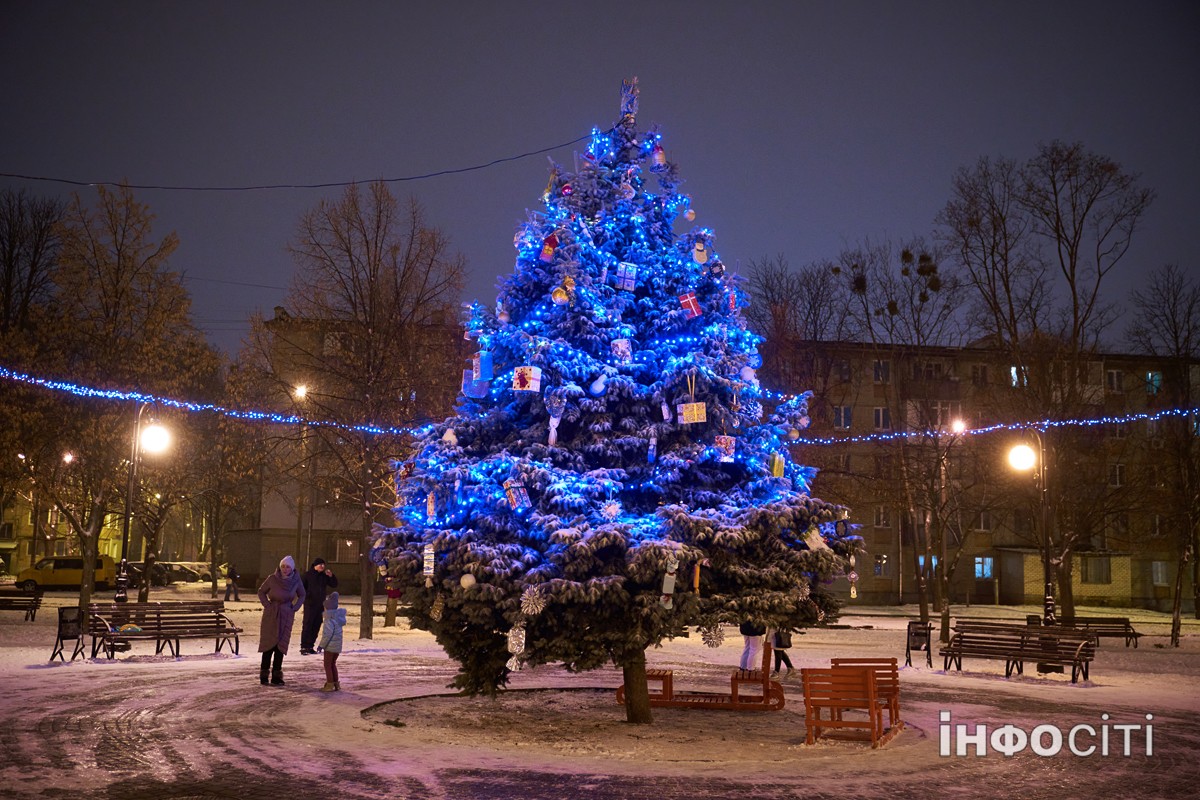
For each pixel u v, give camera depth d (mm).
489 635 12906
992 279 35406
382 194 29703
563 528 11719
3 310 42281
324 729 11750
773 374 42125
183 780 8906
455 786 9008
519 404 13578
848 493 43250
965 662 23656
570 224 13648
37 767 9266
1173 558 58312
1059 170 34688
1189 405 41125
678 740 11977
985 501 43594
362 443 28781
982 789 9406
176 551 85250
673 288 13992
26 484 32000
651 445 12695
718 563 12195
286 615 15664
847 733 12320
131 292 27938
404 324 29734
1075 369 35406
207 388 33656
